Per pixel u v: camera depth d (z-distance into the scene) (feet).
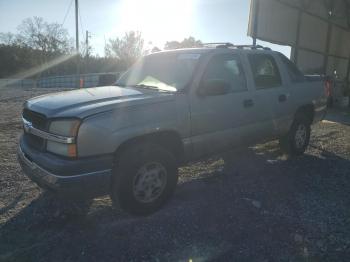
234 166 19.10
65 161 11.23
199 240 11.66
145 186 12.85
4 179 16.53
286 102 19.08
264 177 17.49
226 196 15.07
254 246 11.34
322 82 22.65
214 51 15.66
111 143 11.73
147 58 17.37
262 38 49.96
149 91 14.33
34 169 12.09
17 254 10.80
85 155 11.38
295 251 11.10
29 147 12.89
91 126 11.39
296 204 14.42
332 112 44.34
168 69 15.69
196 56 15.33
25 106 13.83
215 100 14.99
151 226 12.46
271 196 15.19
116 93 13.85
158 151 12.99
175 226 12.48
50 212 13.41
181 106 13.75
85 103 12.32
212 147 15.29
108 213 13.38
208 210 13.71
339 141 25.70
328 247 11.33
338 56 81.15
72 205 13.98
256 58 17.87
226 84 14.02
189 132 14.16
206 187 16.03
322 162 20.22
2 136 25.64
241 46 18.28
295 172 18.34
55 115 11.66
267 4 49.03
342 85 55.06
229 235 11.97
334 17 68.44
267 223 12.79
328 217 13.33
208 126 14.84
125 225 12.50
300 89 20.21
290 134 20.30
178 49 16.85
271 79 18.60
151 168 12.98
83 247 11.20
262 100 17.43
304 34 62.49
